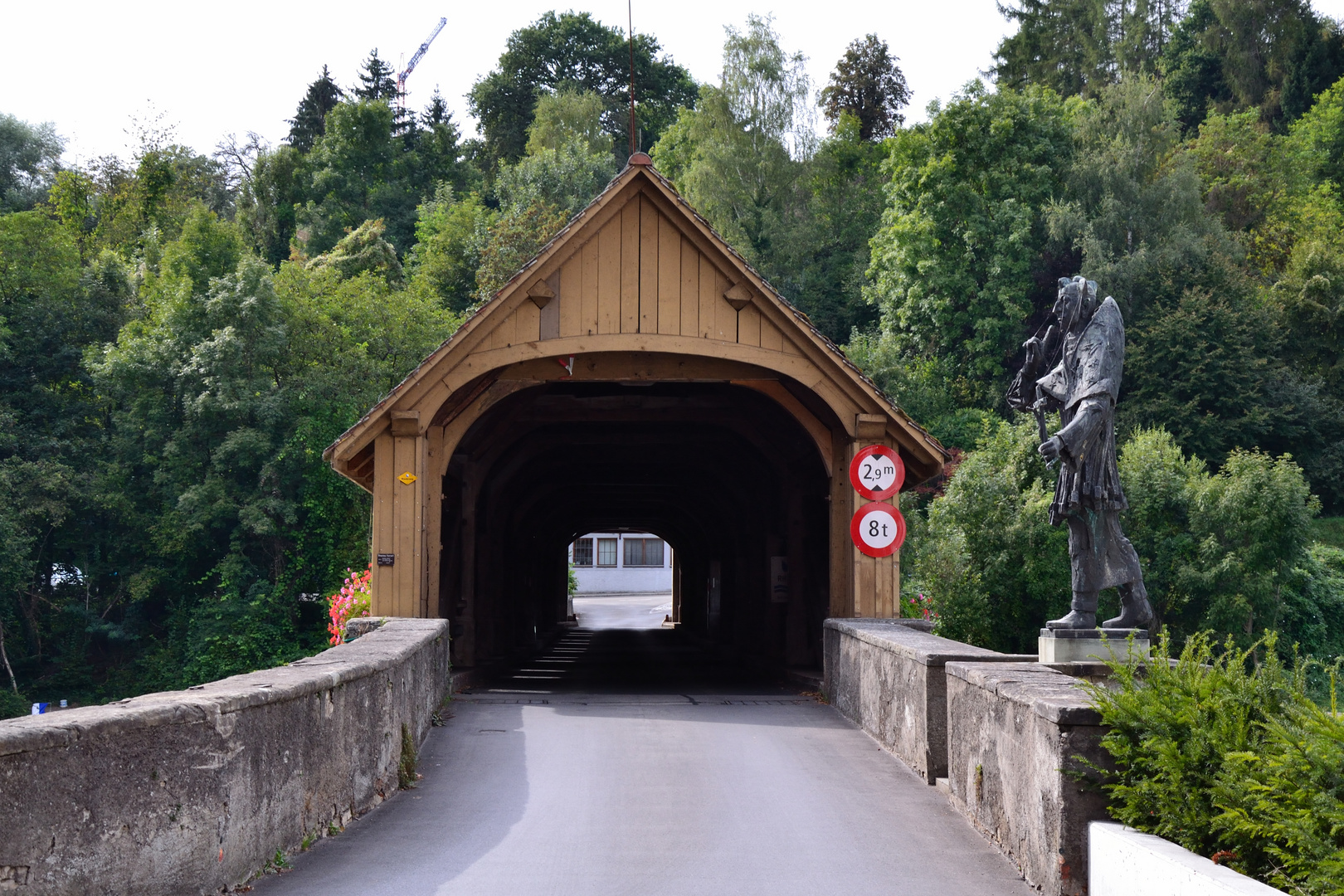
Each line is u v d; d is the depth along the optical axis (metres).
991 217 52.06
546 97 80.00
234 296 43.66
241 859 5.38
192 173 79.81
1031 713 5.78
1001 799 6.39
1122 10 77.19
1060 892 5.27
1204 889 4.04
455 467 18.53
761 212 60.25
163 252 55.38
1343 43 72.12
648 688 17.22
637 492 31.98
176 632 42.88
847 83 77.88
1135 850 4.66
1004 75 79.12
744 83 61.28
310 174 82.06
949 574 30.20
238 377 42.88
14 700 39.28
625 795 7.88
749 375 15.38
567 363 15.20
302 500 41.81
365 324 46.47
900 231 52.88
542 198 65.12
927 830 6.88
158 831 4.62
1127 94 54.41
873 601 14.95
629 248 14.94
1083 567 8.36
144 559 45.34
